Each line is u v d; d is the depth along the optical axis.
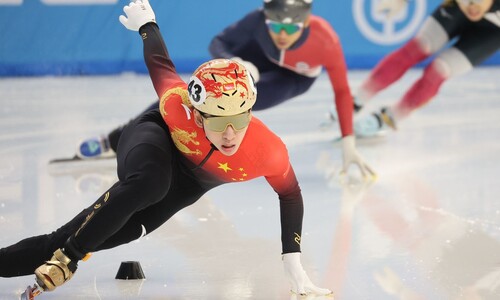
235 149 6.25
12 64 23.36
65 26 23.41
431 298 6.89
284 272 7.32
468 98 21.05
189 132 6.46
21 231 8.98
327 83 24.11
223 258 8.14
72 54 23.62
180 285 7.24
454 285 7.25
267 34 11.79
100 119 17.00
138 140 6.39
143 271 7.67
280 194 6.82
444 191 11.28
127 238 6.67
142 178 6.06
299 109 19.16
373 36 24.92
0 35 23.16
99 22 23.58
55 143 14.56
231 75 6.06
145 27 7.31
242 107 6.05
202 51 23.92
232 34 12.17
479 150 14.47
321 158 13.83
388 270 7.73
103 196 6.33
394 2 13.29
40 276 6.02
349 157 11.95
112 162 13.18
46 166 12.80
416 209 10.24
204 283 7.32
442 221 9.64
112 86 22.09
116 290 7.07
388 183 11.84
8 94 20.53
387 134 16.31
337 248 8.51
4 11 22.98
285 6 10.85
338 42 11.58
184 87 6.71
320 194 11.14
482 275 7.55
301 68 11.94
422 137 15.88
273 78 12.09
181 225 9.48
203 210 10.25
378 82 14.98
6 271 6.53
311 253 8.32
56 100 19.64
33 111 18.08
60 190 11.16
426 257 8.16
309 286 6.95
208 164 6.63
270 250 8.45
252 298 6.89
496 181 11.91
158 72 7.05
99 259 8.05
